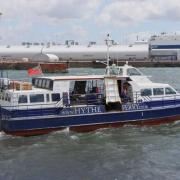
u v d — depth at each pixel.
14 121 28.59
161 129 31.66
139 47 160.75
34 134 29.20
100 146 27.14
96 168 22.97
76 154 25.44
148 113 32.16
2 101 29.98
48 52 159.25
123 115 31.34
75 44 167.38
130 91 32.38
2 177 21.53
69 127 29.94
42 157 24.84
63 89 30.05
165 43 158.00
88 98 31.09
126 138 29.05
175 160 24.34
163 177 21.66
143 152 25.89
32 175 21.86
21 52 160.50
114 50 159.50
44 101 29.45
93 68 132.12
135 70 33.09
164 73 104.88
